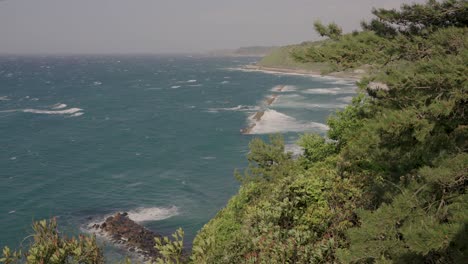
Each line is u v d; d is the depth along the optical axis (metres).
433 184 8.81
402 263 8.60
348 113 25.34
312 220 15.23
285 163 31.20
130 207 44.34
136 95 138.25
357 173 17.95
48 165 58.75
